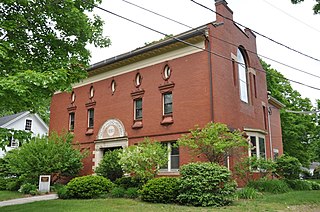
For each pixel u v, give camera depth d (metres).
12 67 9.26
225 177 11.88
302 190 16.78
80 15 10.47
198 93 16.19
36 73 8.46
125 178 15.78
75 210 10.51
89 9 11.23
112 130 20.38
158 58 18.58
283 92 36.66
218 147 13.38
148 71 19.02
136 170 14.30
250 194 13.10
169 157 16.84
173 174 16.42
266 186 15.55
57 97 25.66
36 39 10.54
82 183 14.27
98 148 21.09
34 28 10.44
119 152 16.55
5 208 11.73
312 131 36.34
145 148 14.91
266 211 10.17
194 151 14.82
